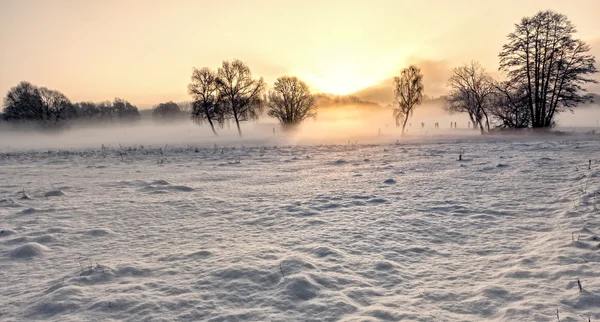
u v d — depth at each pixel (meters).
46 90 66.25
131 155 22.34
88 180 11.59
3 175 13.23
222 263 4.39
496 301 3.39
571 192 7.77
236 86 48.66
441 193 8.51
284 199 8.40
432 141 31.31
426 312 3.23
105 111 109.69
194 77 48.59
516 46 34.84
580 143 20.39
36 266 4.43
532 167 11.52
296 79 51.50
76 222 6.53
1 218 6.83
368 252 4.82
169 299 3.46
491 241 5.16
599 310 3.10
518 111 37.50
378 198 8.16
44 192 9.52
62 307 3.31
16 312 3.27
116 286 3.76
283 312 3.24
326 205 7.66
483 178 10.22
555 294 3.44
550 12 32.38
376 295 3.58
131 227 6.20
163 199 8.52
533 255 4.50
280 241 5.32
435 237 5.43
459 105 50.81
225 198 8.60
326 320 3.09
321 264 4.36
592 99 32.38
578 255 4.37
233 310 3.28
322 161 16.48
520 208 6.88
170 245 5.21
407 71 45.84
